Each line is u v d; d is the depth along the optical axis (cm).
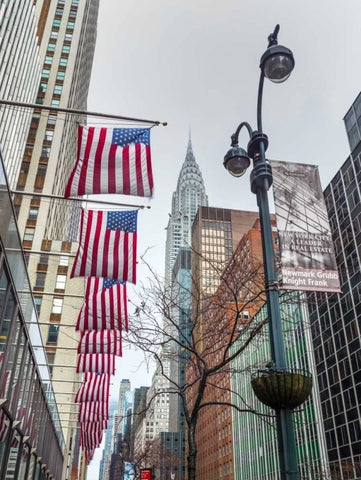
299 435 4812
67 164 7712
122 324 1708
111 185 1287
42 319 5928
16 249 1395
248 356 5547
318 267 945
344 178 4594
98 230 1617
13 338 1463
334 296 4400
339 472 4047
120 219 1648
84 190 1277
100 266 1560
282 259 937
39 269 6141
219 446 7856
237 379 6875
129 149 1327
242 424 6631
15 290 1416
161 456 6888
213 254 10894
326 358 4484
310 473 4472
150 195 1293
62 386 5712
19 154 5559
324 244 968
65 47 7762
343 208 4550
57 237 7419
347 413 4031
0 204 1131
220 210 11938
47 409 2688
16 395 1589
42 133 6894
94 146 1320
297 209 994
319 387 4559
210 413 8681
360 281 4050
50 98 7188
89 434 3416
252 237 6438
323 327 4584
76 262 1557
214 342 1578
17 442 1709
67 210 8700
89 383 2967
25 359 1736
